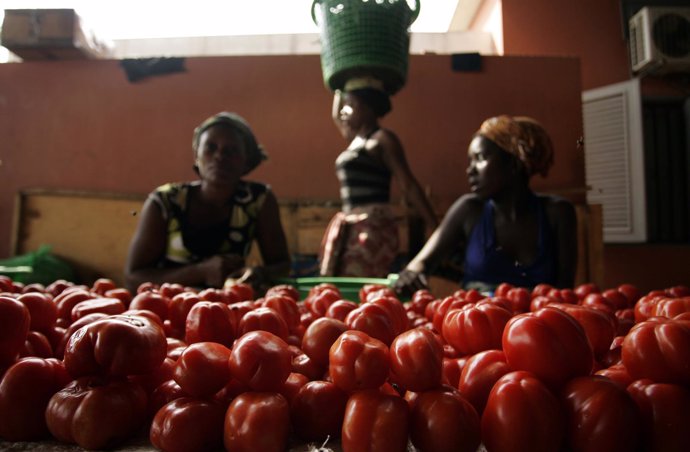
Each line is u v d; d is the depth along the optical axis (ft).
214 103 16.52
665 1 17.22
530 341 2.18
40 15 16.16
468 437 2.01
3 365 2.48
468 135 15.99
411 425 2.11
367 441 1.99
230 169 7.59
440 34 19.10
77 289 4.15
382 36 8.55
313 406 2.23
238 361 2.22
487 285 7.62
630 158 16.28
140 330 2.37
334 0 8.63
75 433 2.14
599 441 1.93
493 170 7.36
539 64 15.97
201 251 8.04
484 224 7.82
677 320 2.32
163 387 2.48
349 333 2.36
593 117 16.98
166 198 7.73
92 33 17.83
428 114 16.02
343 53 8.73
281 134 16.33
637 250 16.56
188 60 16.58
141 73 16.55
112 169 16.51
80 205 15.38
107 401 2.16
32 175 16.53
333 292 4.28
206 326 2.90
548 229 7.58
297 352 3.01
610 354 2.84
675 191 17.29
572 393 2.07
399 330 3.12
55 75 16.71
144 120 16.58
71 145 16.57
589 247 12.89
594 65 17.40
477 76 16.01
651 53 16.11
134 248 7.75
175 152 16.51
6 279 4.44
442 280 11.23
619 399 1.98
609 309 3.97
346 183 9.64
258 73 16.51
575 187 15.43
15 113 16.66
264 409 2.10
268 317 3.01
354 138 9.90
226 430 2.12
